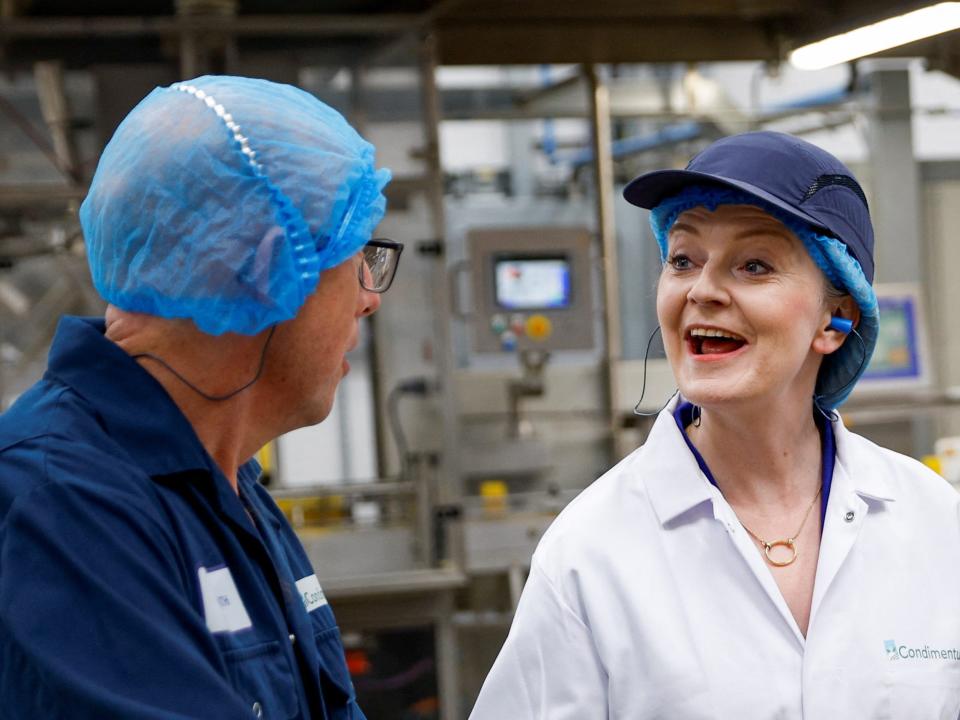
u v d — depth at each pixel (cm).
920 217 521
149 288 97
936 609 128
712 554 128
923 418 504
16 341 352
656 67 584
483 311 431
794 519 132
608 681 127
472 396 439
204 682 86
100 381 97
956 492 135
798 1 405
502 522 392
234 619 98
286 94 104
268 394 104
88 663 85
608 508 133
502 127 646
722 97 491
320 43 368
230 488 102
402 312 379
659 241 137
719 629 125
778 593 125
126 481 93
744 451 131
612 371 452
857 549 129
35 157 353
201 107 99
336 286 104
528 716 129
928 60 434
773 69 451
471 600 420
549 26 420
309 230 100
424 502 370
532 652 129
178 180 97
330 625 119
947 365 548
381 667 366
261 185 98
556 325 436
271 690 99
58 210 351
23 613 85
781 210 121
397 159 372
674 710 122
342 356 106
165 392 99
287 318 99
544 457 436
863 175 518
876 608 126
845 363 135
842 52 331
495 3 402
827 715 121
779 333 123
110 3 381
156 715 83
